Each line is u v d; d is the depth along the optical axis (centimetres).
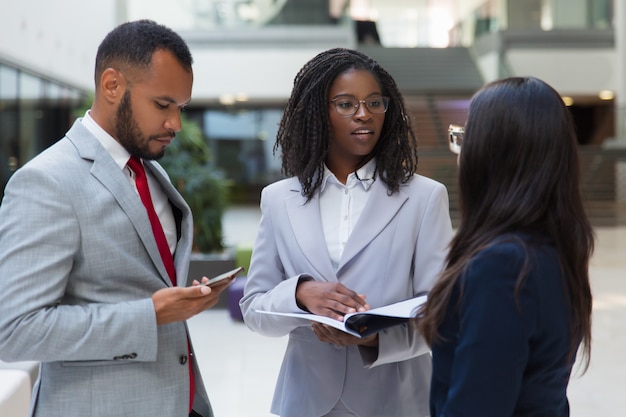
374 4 1903
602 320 639
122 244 161
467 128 136
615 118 1761
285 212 198
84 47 1280
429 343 135
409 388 190
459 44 1914
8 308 146
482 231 130
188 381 171
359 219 191
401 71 1822
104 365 159
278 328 183
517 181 129
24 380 296
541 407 128
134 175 171
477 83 1795
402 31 1905
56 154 161
